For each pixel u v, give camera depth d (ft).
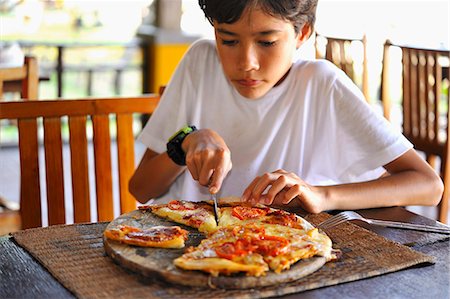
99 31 18.06
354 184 4.67
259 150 5.29
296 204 4.51
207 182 4.20
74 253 3.53
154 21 17.56
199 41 5.59
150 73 17.34
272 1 4.23
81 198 5.88
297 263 3.28
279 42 4.44
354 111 5.13
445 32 14.20
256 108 5.25
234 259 3.20
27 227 5.68
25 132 5.60
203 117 5.45
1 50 11.32
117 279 3.18
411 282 3.26
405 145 5.03
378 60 12.97
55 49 16.28
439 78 9.90
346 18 15.72
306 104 5.24
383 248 3.65
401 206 4.79
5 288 3.14
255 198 4.21
